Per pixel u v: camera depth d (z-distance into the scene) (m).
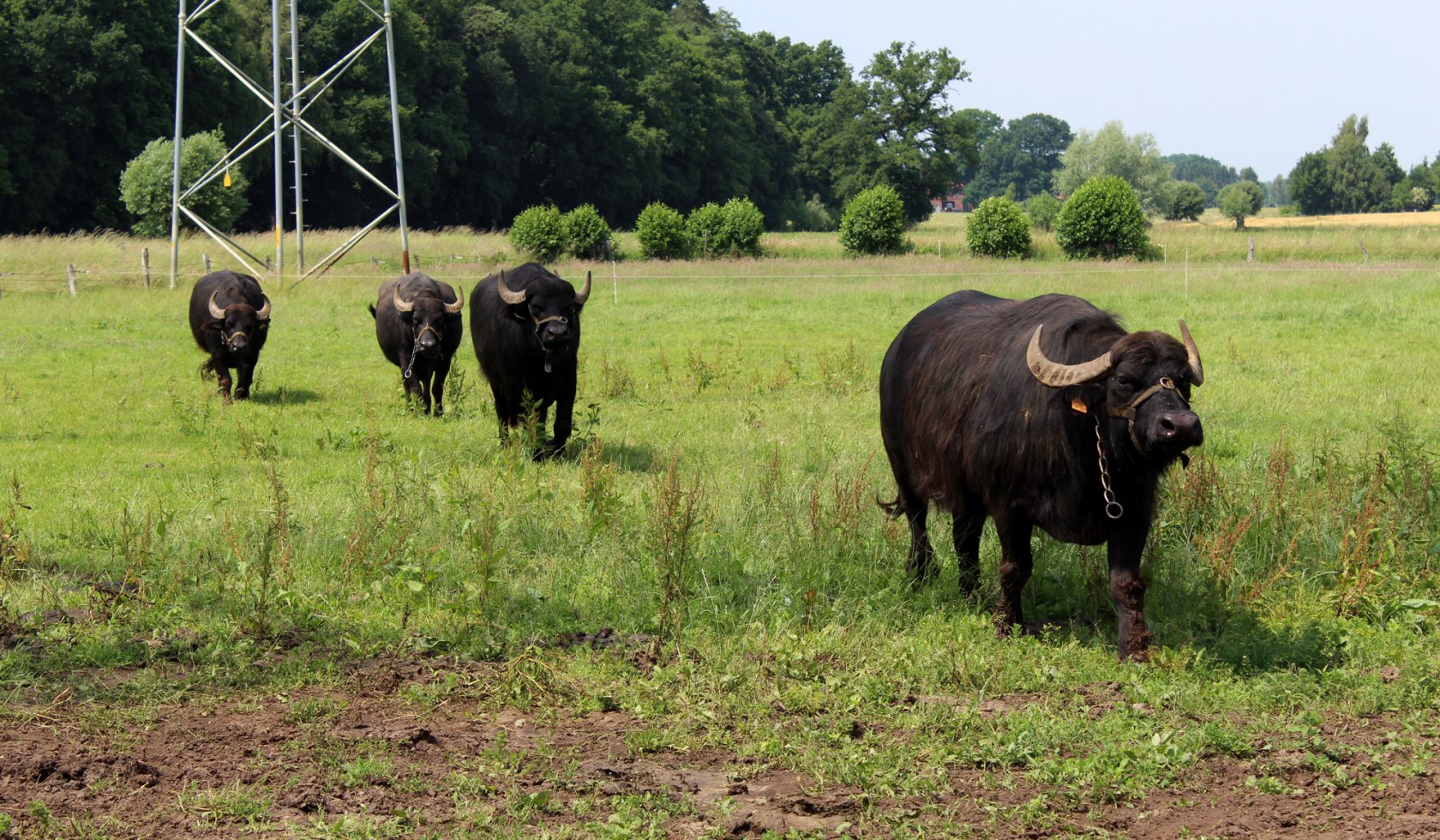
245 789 5.36
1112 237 49.69
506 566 8.98
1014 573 7.55
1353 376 18.00
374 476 10.98
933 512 9.59
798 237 67.31
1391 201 169.88
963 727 6.13
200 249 43.69
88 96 61.66
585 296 13.05
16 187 60.00
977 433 7.38
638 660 7.25
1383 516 9.32
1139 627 7.06
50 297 31.20
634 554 8.95
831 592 8.54
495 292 13.80
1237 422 14.67
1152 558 8.70
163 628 7.60
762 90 131.38
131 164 51.59
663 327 27.02
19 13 59.50
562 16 99.25
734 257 53.72
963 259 50.06
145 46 64.25
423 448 13.15
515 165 92.25
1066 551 8.97
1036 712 6.26
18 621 7.55
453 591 8.48
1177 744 5.81
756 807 5.34
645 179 101.56
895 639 7.54
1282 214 180.62
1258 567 8.86
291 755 5.75
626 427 14.98
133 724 6.13
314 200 79.19
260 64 74.75
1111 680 6.91
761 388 18.23
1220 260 48.94
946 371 7.82
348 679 6.91
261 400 17.39
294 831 4.96
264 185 77.25
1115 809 5.31
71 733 5.99
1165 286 33.03
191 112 67.38
